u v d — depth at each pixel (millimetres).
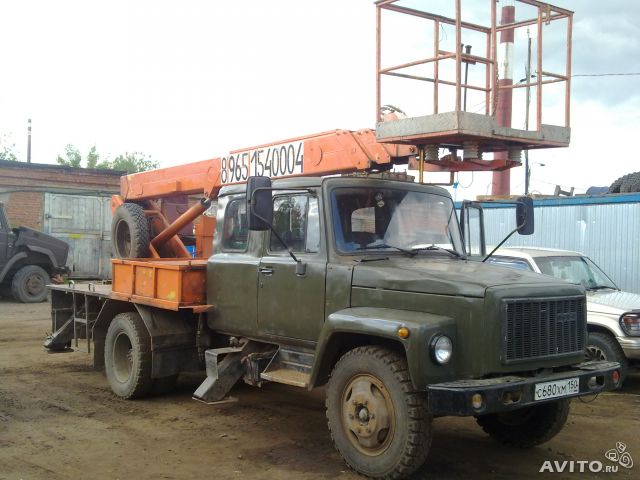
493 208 15133
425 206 6016
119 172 26094
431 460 5422
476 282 4680
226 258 6523
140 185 9461
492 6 6250
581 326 5141
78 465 5184
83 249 25281
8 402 7207
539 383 4605
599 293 8789
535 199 14523
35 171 24297
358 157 6328
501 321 4559
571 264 9336
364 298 5156
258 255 6148
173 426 6344
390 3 6219
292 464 5246
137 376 7234
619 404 7602
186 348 7328
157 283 7160
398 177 6320
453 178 6398
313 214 5668
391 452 4621
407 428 4531
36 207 24391
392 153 6152
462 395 4277
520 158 6164
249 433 6129
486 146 6082
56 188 24766
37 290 18641
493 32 6254
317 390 7973
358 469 4863
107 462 5266
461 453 5629
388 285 5016
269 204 5371
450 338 4605
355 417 4891
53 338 9359
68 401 7301
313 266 5539
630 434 6297
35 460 5281
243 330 6270
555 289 4930
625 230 13102
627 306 8188
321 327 5457
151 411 6934
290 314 5738
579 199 13773
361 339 5156
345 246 5492
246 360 6191
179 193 8891
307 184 5738
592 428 6516
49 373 8859
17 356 10125
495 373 4590
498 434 5844
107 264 25719
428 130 5543
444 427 6441
